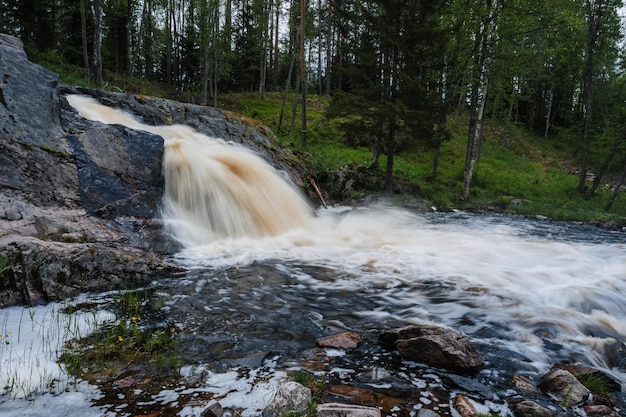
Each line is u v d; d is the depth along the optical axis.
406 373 3.65
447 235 12.13
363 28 19.02
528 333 4.84
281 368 3.64
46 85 8.67
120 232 7.39
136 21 41.62
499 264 8.48
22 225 6.10
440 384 3.48
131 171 8.65
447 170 26.41
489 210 18.89
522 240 11.84
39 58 25.19
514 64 19.31
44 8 28.11
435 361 3.80
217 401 3.02
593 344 4.61
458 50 19.41
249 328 4.59
